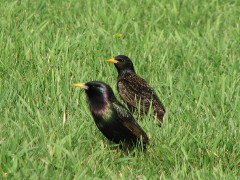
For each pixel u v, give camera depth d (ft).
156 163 34.73
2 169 31.01
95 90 35.42
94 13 64.34
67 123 36.94
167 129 37.17
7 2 63.57
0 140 33.30
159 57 51.93
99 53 50.31
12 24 56.24
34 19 60.18
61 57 48.47
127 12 65.51
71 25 59.52
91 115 38.75
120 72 45.96
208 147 36.14
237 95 43.19
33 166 30.83
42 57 48.47
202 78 48.14
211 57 54.29
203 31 63.46
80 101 41.32
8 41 49.06
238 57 54.85
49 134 34.96
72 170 31.63
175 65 52.70
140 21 63.52
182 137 36.91
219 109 43.04
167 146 35.42
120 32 59.16
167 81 46.21
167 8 67.92
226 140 36.40
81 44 52.54
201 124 38.63
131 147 36.09
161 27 63.31
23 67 46.14
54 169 31.37
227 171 33.86
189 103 43.19
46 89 42.11
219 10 69.15
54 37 54.34
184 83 46.78
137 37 56.54
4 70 45.03
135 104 43.73
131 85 44.65
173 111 41.27
